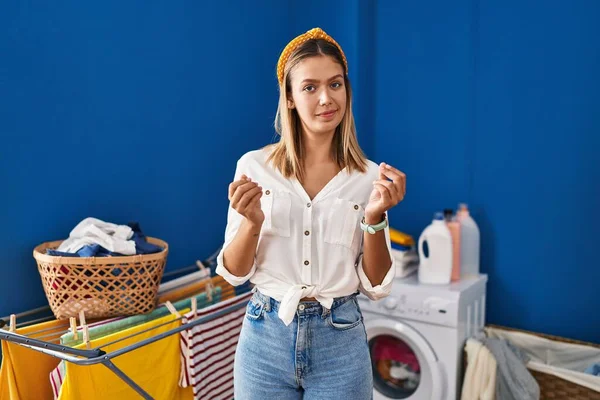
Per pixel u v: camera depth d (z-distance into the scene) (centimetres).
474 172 289
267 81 305
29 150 202
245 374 133
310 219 130
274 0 305
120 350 151
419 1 297
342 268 131
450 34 290
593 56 256
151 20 241
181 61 256
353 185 134
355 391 130
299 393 135
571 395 239
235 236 130
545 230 273
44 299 211
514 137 278
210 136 273
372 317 266
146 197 245
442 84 295
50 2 205
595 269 263
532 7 268
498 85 280
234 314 214
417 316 253
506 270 284
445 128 296
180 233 262
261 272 133
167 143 252
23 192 201
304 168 135
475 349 246
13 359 171
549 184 271
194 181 267
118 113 231
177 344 193
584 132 261
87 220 202
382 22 309
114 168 230
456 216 281
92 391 169
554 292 273
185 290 224
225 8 276
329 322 129
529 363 250
